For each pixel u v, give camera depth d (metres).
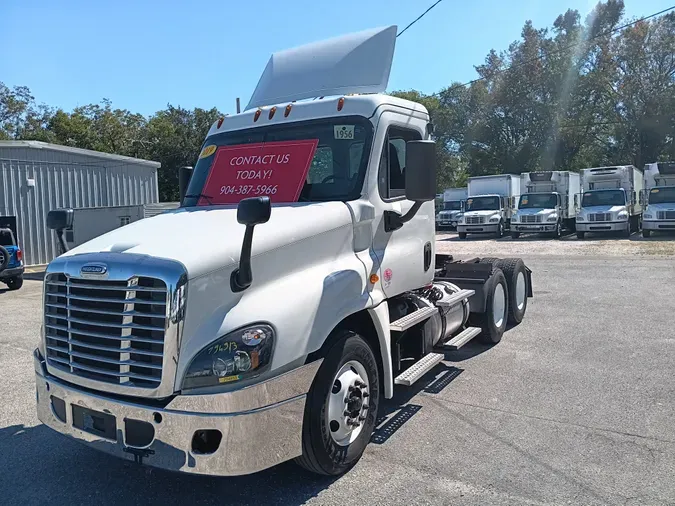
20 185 21.12
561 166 49.44
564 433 4.73
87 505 3.85
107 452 3.54
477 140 51.72
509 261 8.65
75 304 3.67
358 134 4.68
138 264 3.39
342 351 3.96
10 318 10.90
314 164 4.71
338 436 4.02
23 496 4.00
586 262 16.67
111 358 3.49
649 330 8.12
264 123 5.07
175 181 46.97
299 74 5.58
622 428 4.80
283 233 3.85
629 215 26.36
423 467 4.21
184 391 3.27
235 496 3.89
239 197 4.82
